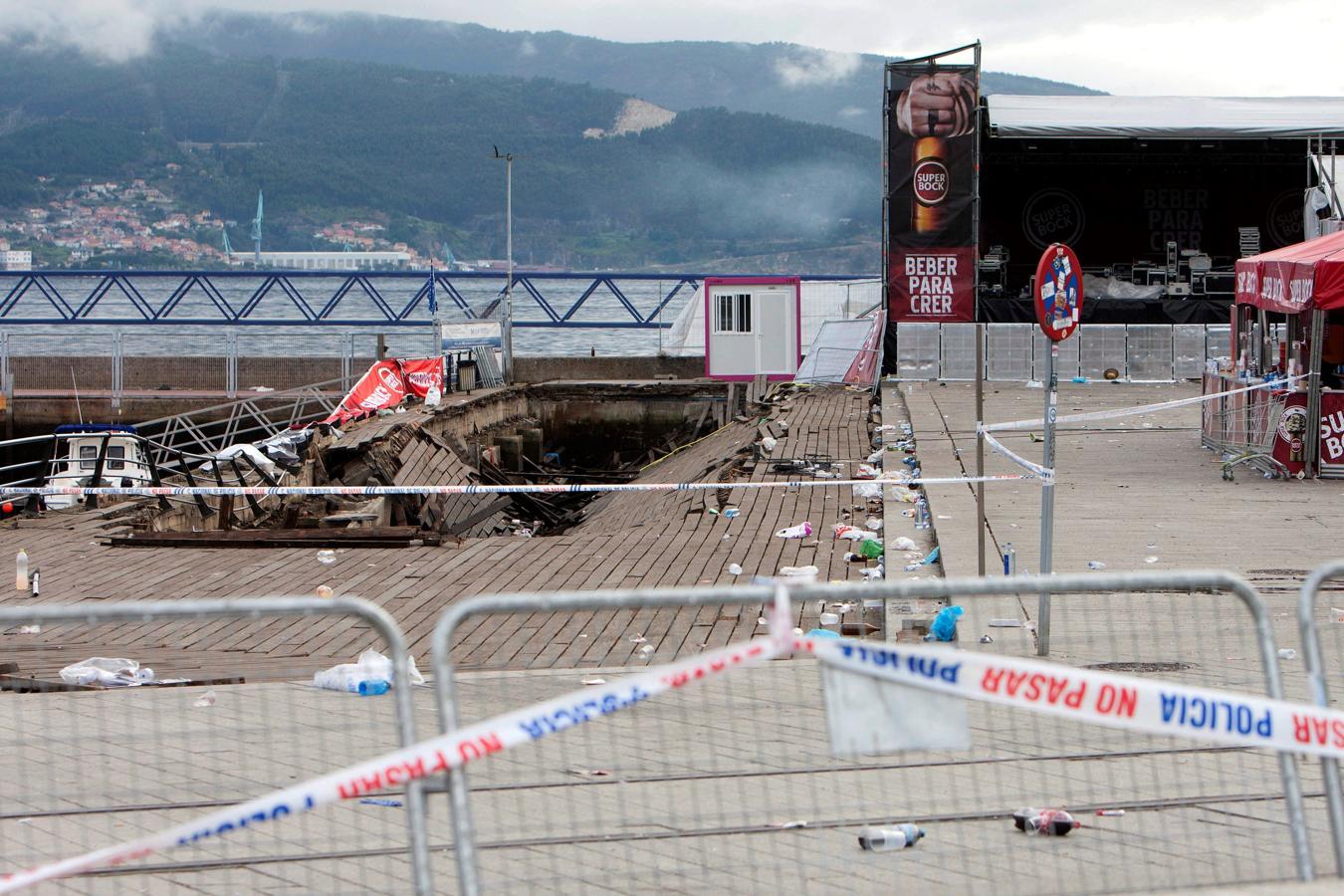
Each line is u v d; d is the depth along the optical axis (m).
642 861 21.50
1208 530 56.44
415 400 132.12
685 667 16.25
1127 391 118.94
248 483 87.31
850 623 42.81
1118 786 24.61
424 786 17.14
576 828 23.00
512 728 15.70
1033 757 26.17
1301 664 34.31
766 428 101.19
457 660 39.75
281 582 52.81
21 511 80.44
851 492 72.00
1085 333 126.50
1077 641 37.41
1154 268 148.75
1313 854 21.56
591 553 58.38
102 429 95.19
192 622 45.25
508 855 21.94
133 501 76.06
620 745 27.69
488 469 125.00
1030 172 154.88
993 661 16.92
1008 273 156.38
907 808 23.58
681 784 25.20
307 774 26.67
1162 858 21.30
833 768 25.91
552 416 154.88
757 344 142.38
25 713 32.25
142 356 172.38
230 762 27.56
